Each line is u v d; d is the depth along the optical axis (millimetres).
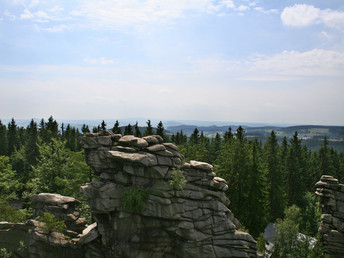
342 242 33781
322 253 34188
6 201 42531
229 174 49969
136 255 28344
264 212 46125
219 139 97312
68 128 128250
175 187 28641
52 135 104438
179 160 30406
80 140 31125
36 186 45688
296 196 65375
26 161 80938
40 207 34281
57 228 30984
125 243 28578
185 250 28125
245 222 45094
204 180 30375
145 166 28781
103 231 29156
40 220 31875
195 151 72562
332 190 35594
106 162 30203
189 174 30297
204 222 28953
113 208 28859
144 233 28703
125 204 28625
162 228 28891
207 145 98000
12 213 39156
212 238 28797
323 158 86062
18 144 106250
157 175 28719
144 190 28812
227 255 28469
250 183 47375
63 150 50125
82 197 46812
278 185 57469
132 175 29625
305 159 81125
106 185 29219
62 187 47312
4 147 99375
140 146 29719
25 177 75812
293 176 66562
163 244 29094
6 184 51250
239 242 28984
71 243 30078
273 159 60000
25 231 32156
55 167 47719
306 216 52656
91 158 31031
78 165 52938
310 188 79000
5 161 55844
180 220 28422
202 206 29516
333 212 35281
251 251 28984
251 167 48656
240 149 50625
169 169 29688
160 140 31906
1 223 32500
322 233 35688
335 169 87375
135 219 28906
